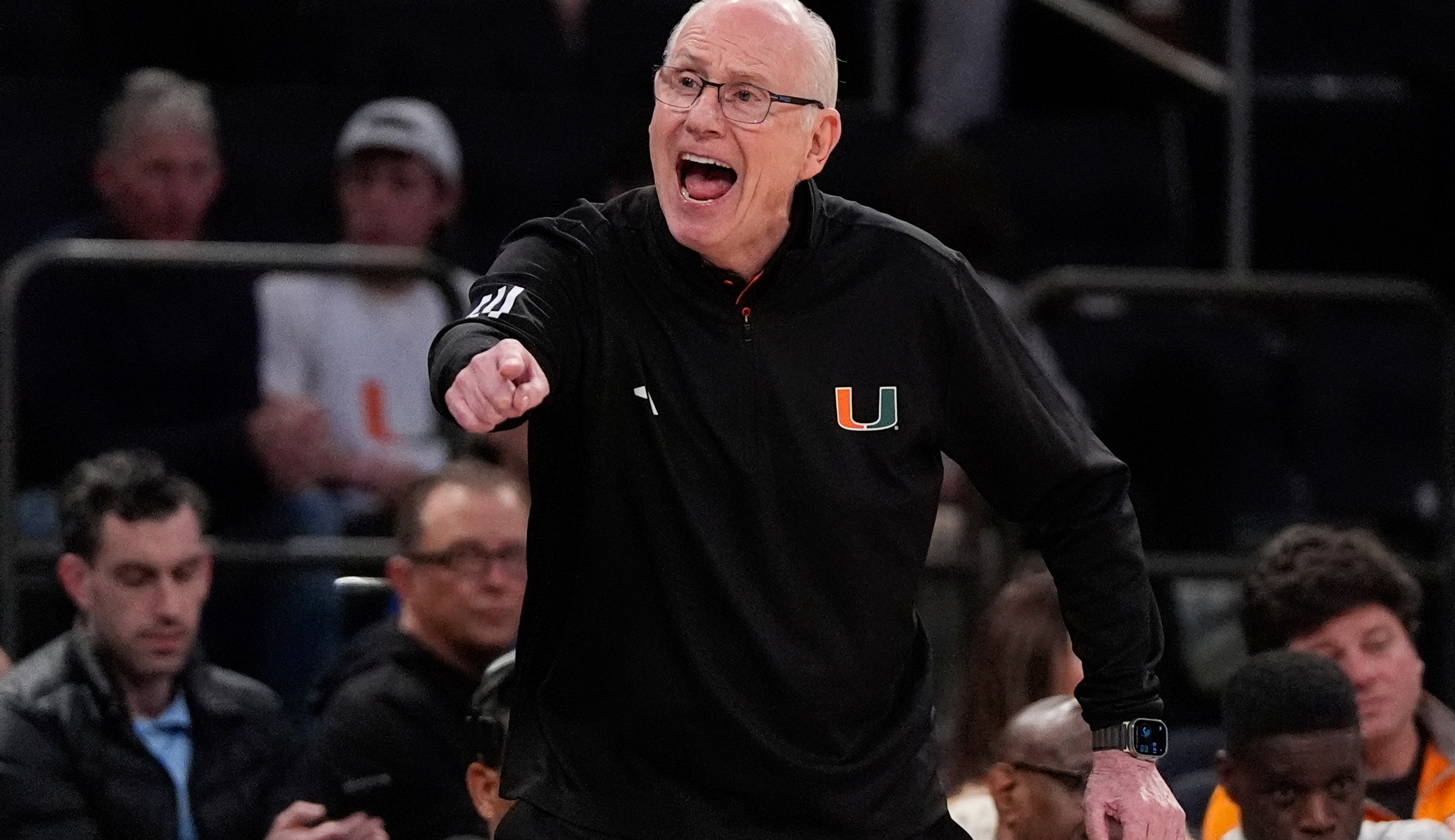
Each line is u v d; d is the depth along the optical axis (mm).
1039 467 9453
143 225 18125
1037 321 18016
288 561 15961
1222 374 20766
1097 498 9484
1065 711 11914
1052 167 23234
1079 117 24172
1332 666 11586
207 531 16594
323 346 17891
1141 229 23312
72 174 20328
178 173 18109
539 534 9203
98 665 13055
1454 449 17906
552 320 8734
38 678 13039
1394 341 22109
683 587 8898
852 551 9023
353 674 13641
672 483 8859
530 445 9117
